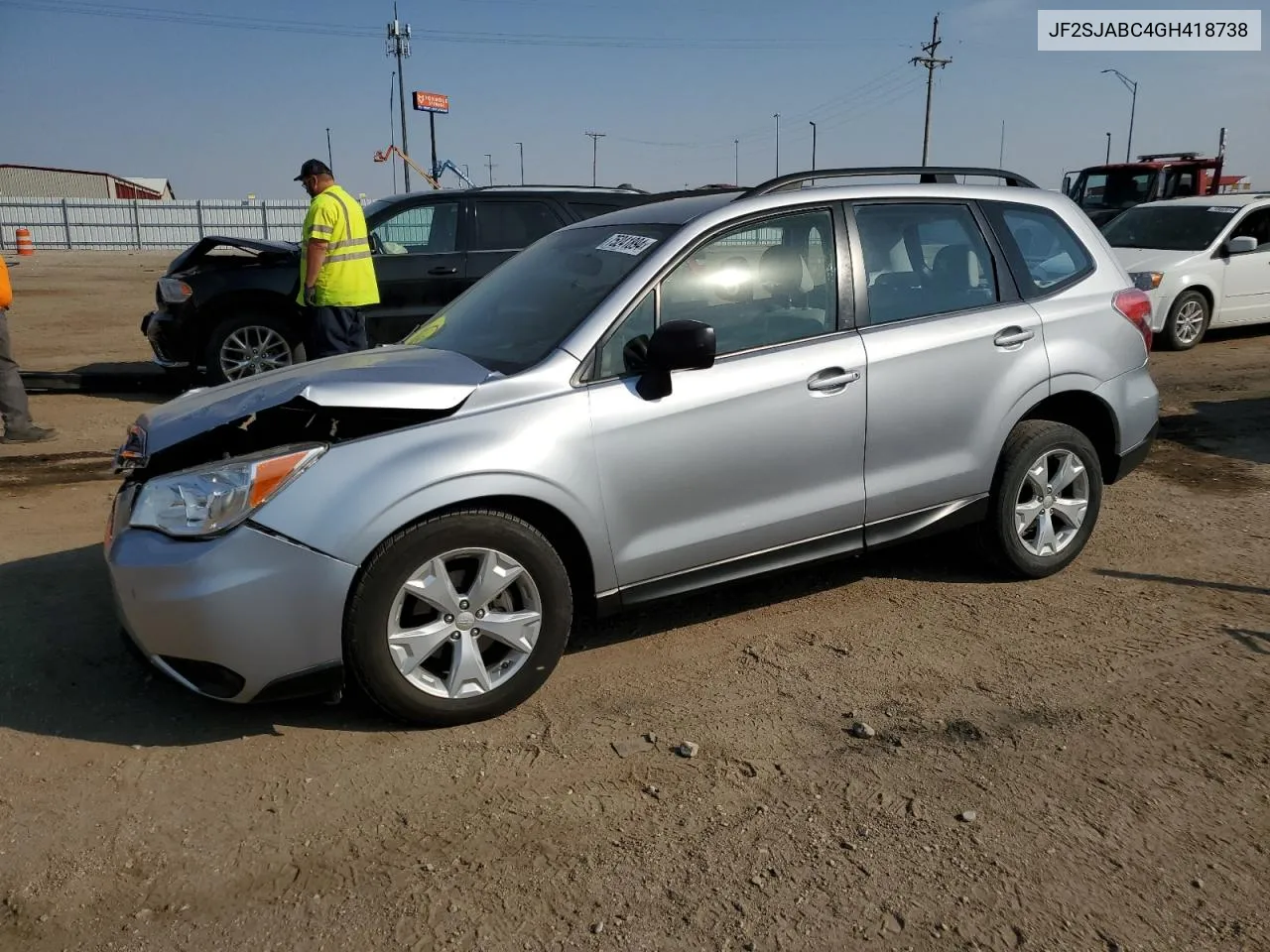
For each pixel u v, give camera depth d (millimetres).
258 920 2576
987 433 4488
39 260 36031
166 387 10164
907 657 4043
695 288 3914
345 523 3197
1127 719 3547
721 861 2799
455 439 3365
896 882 2709
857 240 4277
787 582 4855
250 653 3178
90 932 2531
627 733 3480
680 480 3768
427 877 2744
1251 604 4543
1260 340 12531
